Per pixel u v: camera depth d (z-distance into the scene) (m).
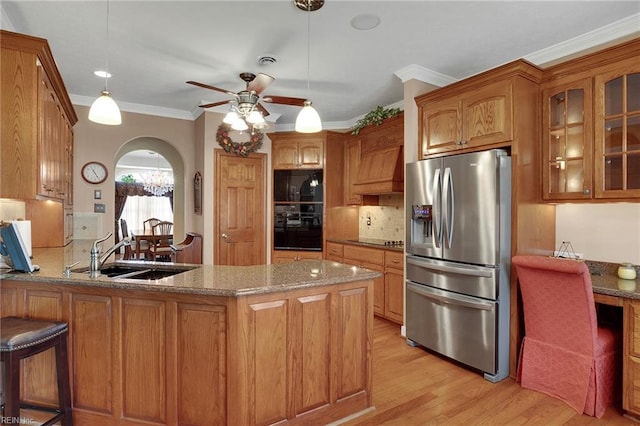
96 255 2.31
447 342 3.11
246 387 1.93
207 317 1.95
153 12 2.60
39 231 3.72
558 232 3.13
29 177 2.45
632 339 2.26
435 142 3.37
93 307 2.11
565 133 2.82
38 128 2.48
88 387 2.13
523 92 2.83
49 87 2.85
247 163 5.19
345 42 3.06
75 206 4.64
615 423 2.25
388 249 4.16
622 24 2.70
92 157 4.73
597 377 2.33
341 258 4.95
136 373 2.06
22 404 2.14
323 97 4.52
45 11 2.59
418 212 3.40
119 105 4.81
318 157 5.23
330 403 2.22
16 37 2.36
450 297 3.05
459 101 3.16
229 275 2.25
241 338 1.90
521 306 2.85
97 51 3.24
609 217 2.84
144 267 2.77
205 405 1.96
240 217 5.12
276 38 2.99
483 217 2.83
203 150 4.92
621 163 2.54
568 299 2.41
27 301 2.21
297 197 5.32
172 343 2.00
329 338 2.21
